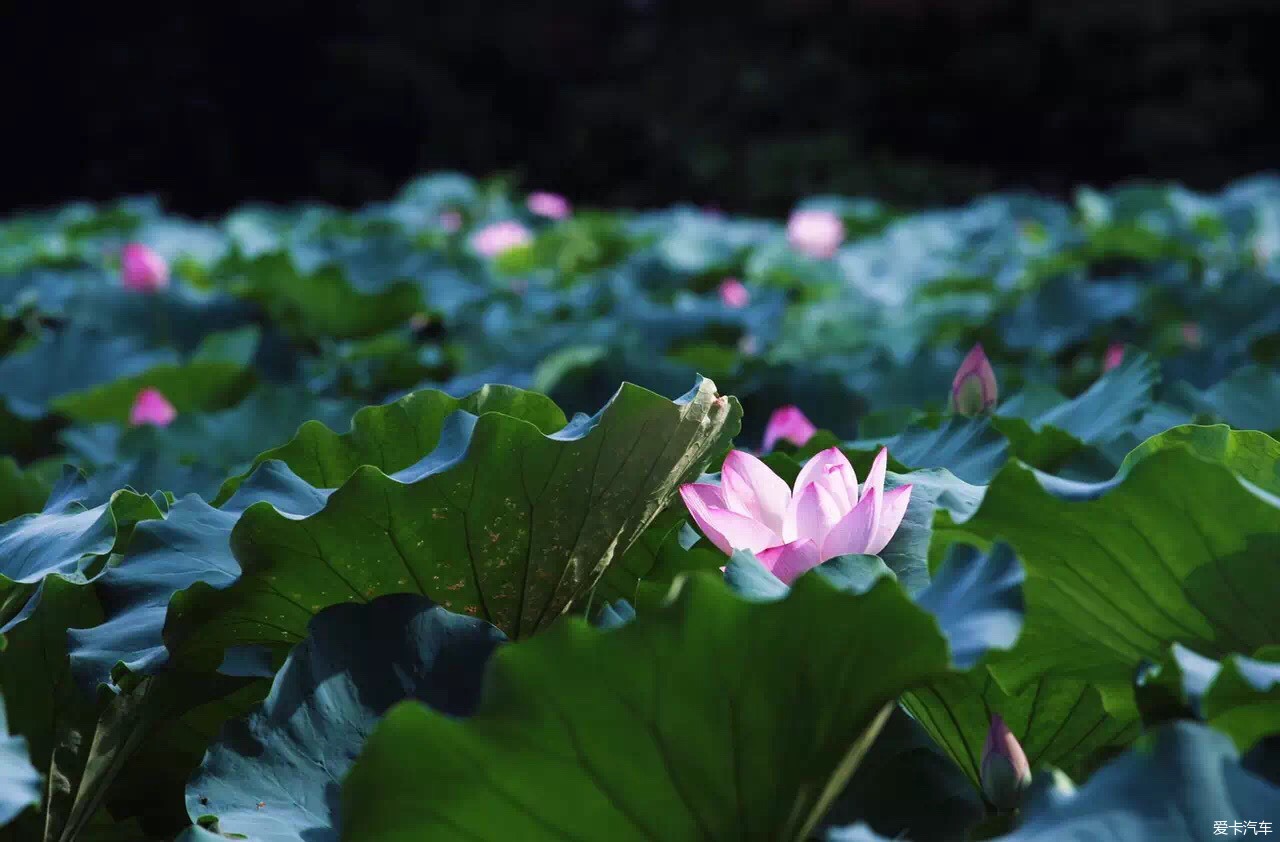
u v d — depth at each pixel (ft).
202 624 8.96
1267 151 87.92
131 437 14.66
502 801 7.96
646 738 7.96
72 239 33.30
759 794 8.11
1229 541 8.41
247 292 22.59
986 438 10.52
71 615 9.15
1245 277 20.35
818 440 11.10
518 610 9.24
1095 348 20.17
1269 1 88.33
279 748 8.56
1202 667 8.13
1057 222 38.40
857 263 30.45
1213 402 12.05
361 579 9.04
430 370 19.16
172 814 9.33
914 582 9.21
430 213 40.01
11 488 11.35
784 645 7.94
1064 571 8.65
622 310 21.53
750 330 20.99
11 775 7.85
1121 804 7.73
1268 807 7.68
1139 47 89.71
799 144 86.94
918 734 8.95
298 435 9.93
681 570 9.25
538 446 8.89
